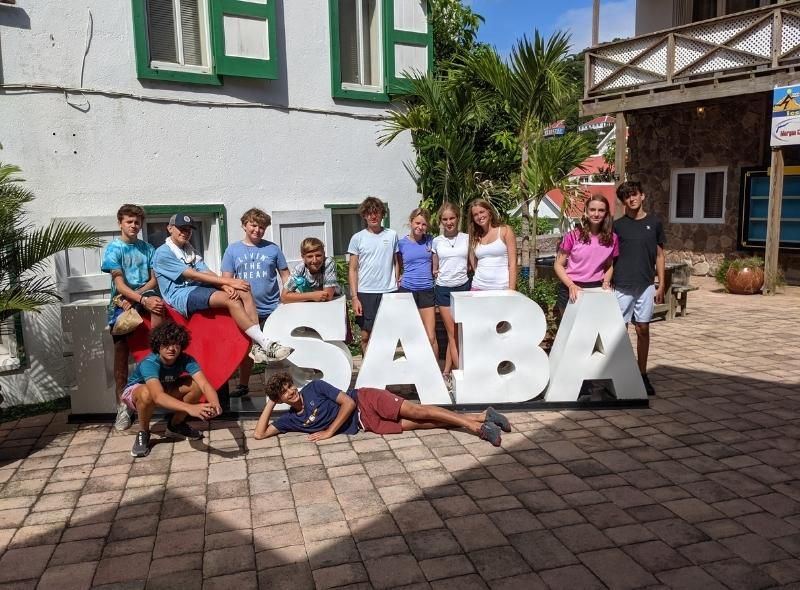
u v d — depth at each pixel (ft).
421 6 26.58
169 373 14.46
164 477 13.44
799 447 14.33
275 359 15.05
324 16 23.82
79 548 10.79
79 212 19.20
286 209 23.61
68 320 16.58
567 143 24.23
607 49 39.96
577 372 17.16
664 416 16.47
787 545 10.42
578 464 13.65
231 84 21.81
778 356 22.29
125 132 19.83
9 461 14.47
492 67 25.20
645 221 17.69
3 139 17.89
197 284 16.17
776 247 35.17
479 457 14.12
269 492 12.64
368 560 10.19
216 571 10.01
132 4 19.51
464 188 27.27
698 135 42.39
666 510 11.60
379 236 18.97
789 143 32.99
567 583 9.52
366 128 25.54
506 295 16.88
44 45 18.22
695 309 32.07
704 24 34.94
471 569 9.90
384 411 15.51
